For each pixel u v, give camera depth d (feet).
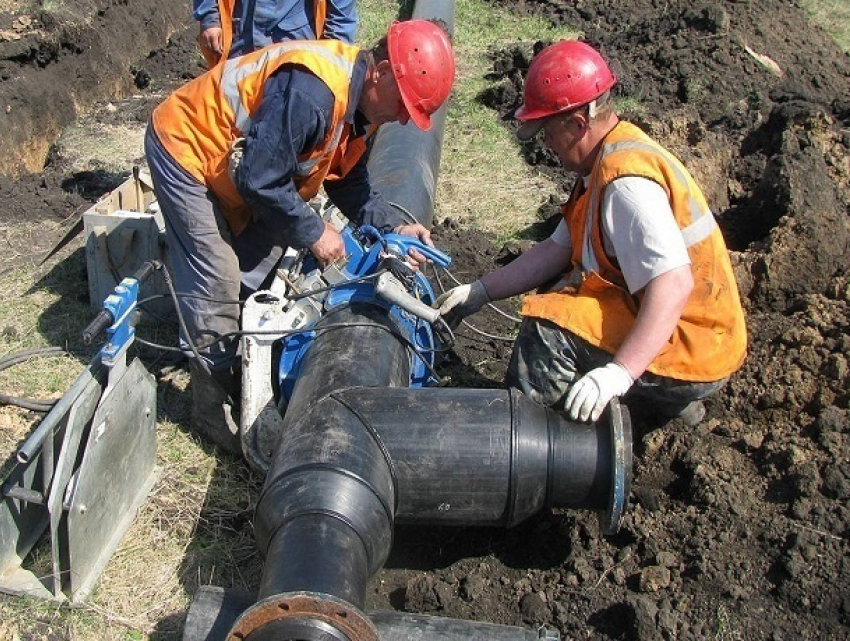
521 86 25.04
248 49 16.55
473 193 20.35
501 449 10.25
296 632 7.99
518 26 29.96
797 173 17.11
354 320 11.88
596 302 11.22
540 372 11.50
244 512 12.13
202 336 12.57
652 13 30.32
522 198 20.21
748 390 12.50
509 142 22.65
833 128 19.60
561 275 13.03
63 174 19.63
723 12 25.05
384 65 11.28
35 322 15.34
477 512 10.50
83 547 10.75
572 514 11.79
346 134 11.82
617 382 10.29
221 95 11.59
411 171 17.60
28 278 16.43
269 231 13.03
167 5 26.68
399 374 11.68
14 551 11.05
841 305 13.28
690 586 10.67
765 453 11.62
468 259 17.60
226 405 12.84
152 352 14.90
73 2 23.03
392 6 31.01
